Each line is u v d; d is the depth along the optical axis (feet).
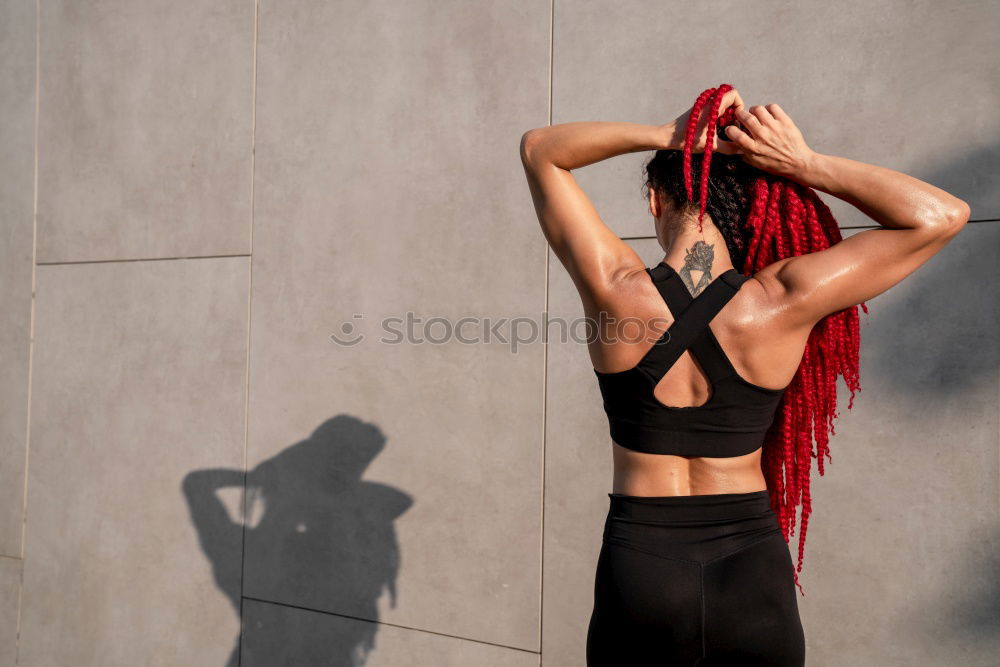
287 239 8.71
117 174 9.84
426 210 7.97
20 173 10.52
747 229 3.99
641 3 6.96
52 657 10.25
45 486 10.34
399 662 8.03
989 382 5.73
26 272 10.48
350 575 8.30
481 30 7.70
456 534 7.77
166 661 9.43
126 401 9.76
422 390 7.96
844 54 6.18
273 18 8.84
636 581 3.74
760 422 3.76
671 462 3.78
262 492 8.84
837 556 6.24
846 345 3.97
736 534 3.74
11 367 10.59
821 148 6.27
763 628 3.70
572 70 7.27
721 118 3.81
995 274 5.71
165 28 9.54
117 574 9.80
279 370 8.75
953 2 5.82
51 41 10.32
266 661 8.78
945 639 5.88
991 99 5.71
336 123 8.45
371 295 8.23
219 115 9.15
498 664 7.54
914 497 5.98
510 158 7.55
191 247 9.32
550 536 7.32
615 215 7.06
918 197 3.38
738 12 6.57
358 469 8.27
